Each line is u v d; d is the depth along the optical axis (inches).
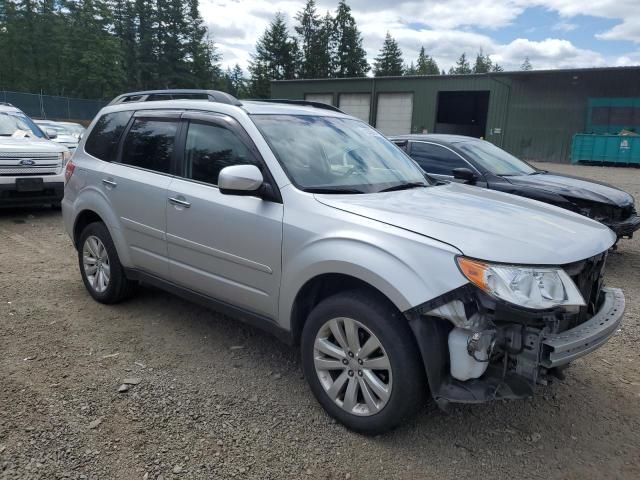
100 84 2618.1
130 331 171.6
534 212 137.8
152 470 106.4
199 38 3132.4
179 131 163.9
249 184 129.3
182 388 137.6
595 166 1064.8
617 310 125.6
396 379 111.3
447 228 113.1
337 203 126.6
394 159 168.1
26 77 2623.0
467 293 102.8
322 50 3169.3
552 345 102.9
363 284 118.3
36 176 339.3
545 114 1186.6
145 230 168.1
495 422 128.3
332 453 114.4
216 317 185.9
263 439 118.1
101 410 125.9
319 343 125.2
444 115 1417.3
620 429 127.5
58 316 181.5
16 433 115.5
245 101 163.9
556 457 116.1
